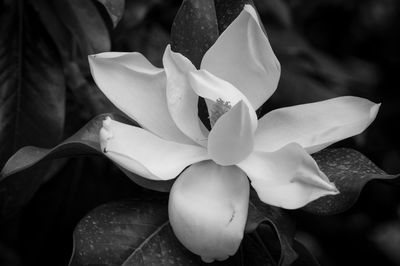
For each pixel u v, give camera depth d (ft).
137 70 2.78
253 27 2.75
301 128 2.82
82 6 3.26
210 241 2.57
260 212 2.70
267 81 2.82
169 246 2.73
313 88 3.85
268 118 2.84
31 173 3.12
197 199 2.63
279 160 2.69
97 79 2.76
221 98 2.73
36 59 3.29
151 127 2.78
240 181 2.71
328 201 2.69
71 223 3.56
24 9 3.32
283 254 2.57
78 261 2.65
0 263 3.90
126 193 3.53
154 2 3.64
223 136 2.67
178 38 2.87
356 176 2.71
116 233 2.72
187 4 2.87
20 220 3.56
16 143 3.21
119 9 2.93
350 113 2.78
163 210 2.80
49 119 3.25
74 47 3.43
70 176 3.56
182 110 2.79
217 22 2.89
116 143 2.69
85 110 3.48
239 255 2.80
